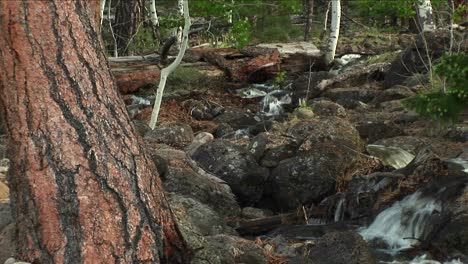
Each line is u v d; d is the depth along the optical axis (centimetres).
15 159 525
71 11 534
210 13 1600
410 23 2311
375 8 1858
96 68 537
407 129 1200
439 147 1049
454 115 605
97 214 514
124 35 2045
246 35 1580
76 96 525
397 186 862
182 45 1272
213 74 1789
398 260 745
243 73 1828
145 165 541
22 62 523
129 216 521
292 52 1920
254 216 947
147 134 1206
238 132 1332
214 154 1035
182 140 1202
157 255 529
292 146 1046
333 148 1002
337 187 976
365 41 2138
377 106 1419
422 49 1627
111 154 525
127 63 1802
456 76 588
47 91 521
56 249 510
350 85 1666
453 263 727
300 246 741
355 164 995
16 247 528
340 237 679
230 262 630
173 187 909
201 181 928
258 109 1616
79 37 534
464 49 1582
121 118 540
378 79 1691
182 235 560
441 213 775
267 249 734
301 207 944
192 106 1530
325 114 1344
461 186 800
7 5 524
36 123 521
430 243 759
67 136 519
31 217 518
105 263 510
